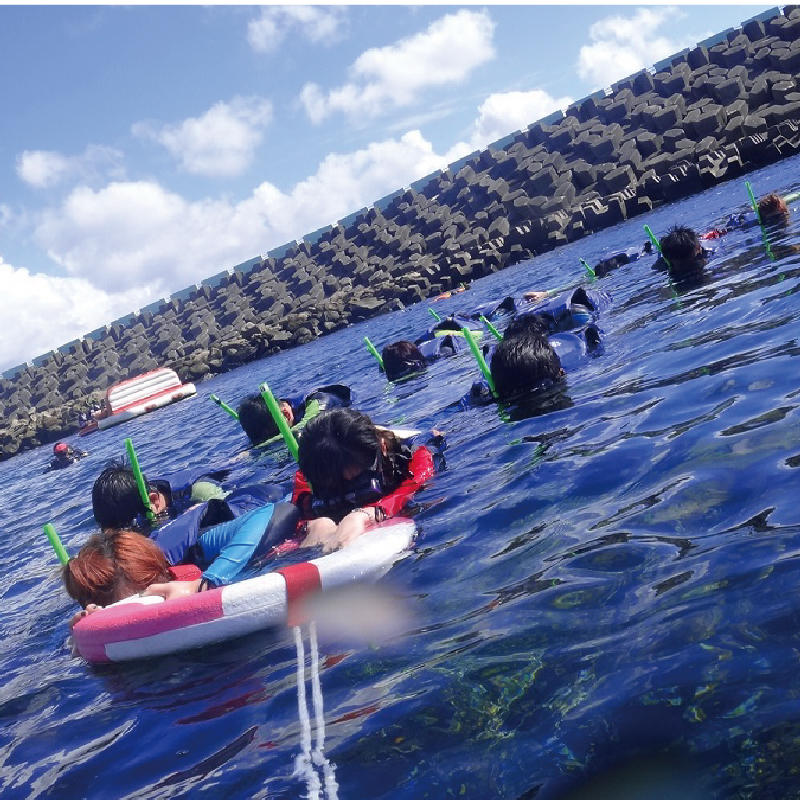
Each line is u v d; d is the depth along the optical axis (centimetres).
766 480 344
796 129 2762
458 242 3275
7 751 319
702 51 3484
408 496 482
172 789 252
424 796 211
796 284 731
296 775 237
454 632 302
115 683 356
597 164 3344
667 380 570
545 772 205
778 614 240
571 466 456
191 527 464
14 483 1720
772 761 184
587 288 1166
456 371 977
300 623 357
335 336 2839
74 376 3931
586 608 287
